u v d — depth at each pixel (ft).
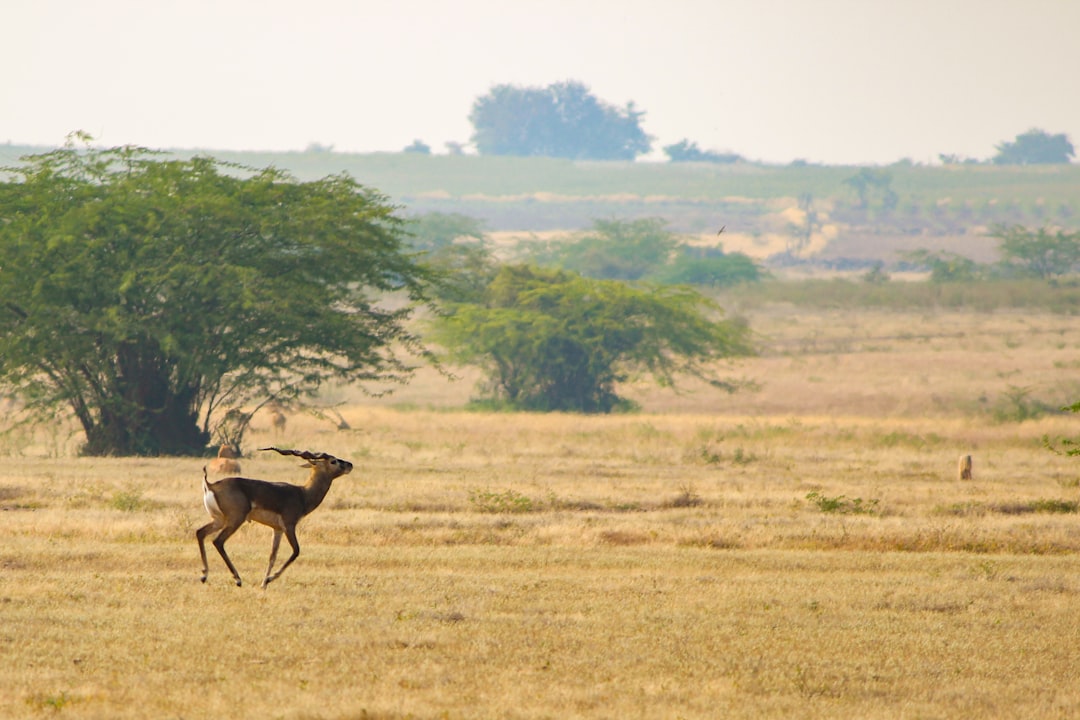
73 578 138.21
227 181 353.51
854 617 128.36
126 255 325.42
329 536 178.70
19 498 215.31
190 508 205.26
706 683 100.32
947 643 117.50
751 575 154.51
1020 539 189.06
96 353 329.93
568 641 113.60
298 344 350.64
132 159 362.33
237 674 98.63
